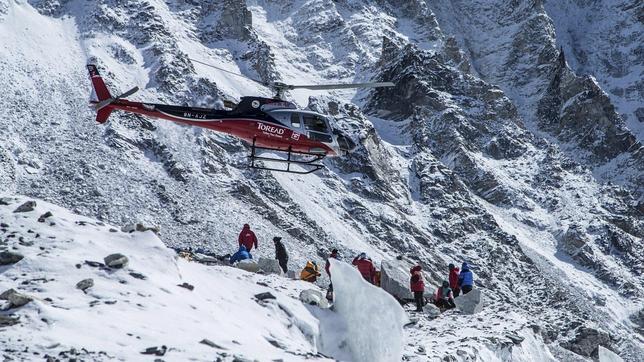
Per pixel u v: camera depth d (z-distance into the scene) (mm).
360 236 164750
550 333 48312
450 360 34219
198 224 138375
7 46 191750
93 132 162125
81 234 29531
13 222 29531
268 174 168875
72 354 20016
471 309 47375
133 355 20719
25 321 21750
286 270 47812
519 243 198500
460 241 184875
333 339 30469
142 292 25953
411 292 49156
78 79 186875
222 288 31531
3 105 165250
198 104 195125
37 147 152875
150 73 199750
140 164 154875
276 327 29516
